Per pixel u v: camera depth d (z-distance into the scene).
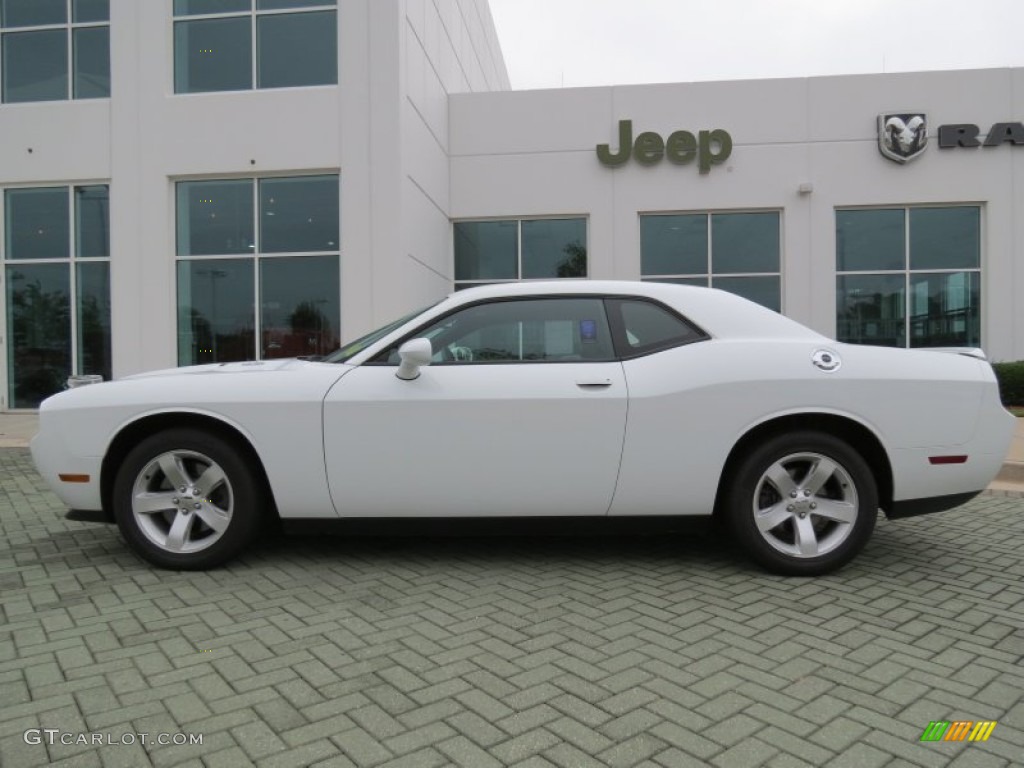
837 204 13.10
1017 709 2.55
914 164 12.96
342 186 10.90
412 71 11.35
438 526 3.95
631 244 13.39
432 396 3.83
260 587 3.80
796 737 2.36
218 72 11.42
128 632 3.21
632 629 3.25
